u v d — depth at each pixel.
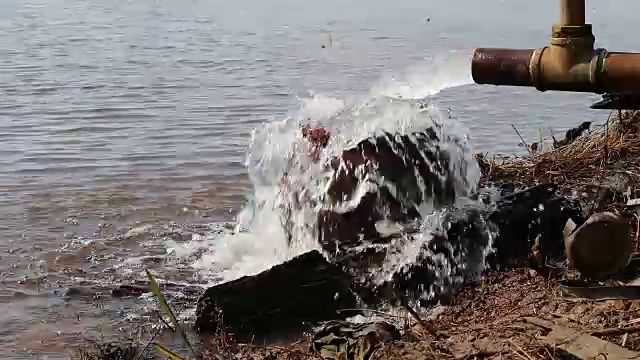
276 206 6.59
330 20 23.22
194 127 11.30
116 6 28.81
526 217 5.79
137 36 20.91
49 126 11.40
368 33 20.08
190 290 6.17
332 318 5.43
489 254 5.65
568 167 6.69
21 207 7.96
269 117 11.75
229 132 10.98
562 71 4.03
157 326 5.62
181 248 6.93
